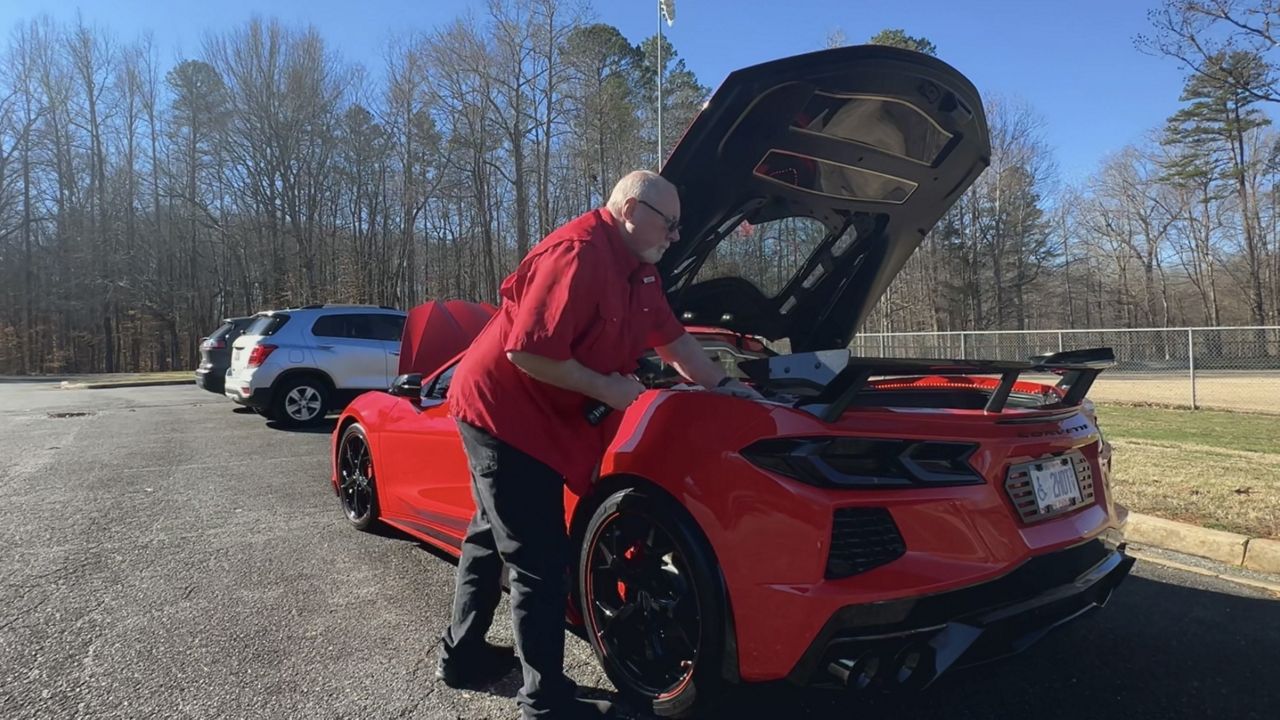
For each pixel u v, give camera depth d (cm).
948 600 208
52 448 816
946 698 263
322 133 4053
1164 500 503
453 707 256
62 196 4612
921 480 214
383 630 320
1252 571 405
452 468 365
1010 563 221
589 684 276
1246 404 1245
